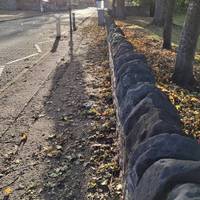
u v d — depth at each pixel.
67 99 8.00
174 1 15.00
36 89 8.98
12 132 6.33
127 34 19.70
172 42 19.19
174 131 2.33
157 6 26.72
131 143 2.70
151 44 16.58
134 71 4.30
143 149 2.23
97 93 8.30
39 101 8.00
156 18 26.89
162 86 8.87
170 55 13.52
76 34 20.98
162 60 12.15
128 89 3.78
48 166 5.05
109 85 8.90
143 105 2.88
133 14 41.47
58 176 4.76
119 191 4.29
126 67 4.67
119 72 4.83
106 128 6.15
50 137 5.99
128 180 2.61
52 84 9.38
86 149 5.47
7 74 10.92
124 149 3.41
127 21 31.44
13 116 7.11
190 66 9.41
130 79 4.16
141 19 35.03
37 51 15.20
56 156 5.30
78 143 5.69
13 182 4.71
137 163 2.13
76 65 11.67
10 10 56.44
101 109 7.16
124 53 6.20
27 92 8.76
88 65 11.53
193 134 5.79
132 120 2.93
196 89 9.39
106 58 12.38
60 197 4.30
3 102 8.04
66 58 13.09
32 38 20.12
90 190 4.39
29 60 13.13
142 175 2.04
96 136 5.86
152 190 1.73
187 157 1.95
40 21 33.66
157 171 1.78
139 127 2.64
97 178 4.63
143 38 18.42
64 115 6.98
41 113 7.20
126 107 3.42
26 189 4.53
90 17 37.56
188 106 7.40
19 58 13.68
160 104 2.83
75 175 4.75
